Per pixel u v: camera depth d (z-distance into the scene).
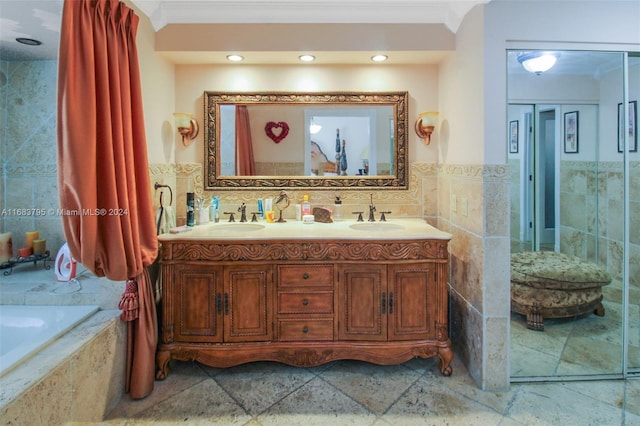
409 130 2.75
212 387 2.09
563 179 2.10
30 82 2.68
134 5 2.14
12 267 2.51
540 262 2.14
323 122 2.75
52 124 2.70
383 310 2.18
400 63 2.69
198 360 2.18
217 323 2.18
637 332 2.27
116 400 1.92
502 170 2.01
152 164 2.34
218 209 2.73
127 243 1.79
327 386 2.11
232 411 1.89
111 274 1.75
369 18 2.39
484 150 2.00
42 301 2.10
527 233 2.12
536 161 2.09
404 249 2.16
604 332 2.20
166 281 2.16
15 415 1.27
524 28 1.98
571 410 1.89
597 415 1.85
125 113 1.83
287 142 2.75
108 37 1.73
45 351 1.57
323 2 2.31
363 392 2.05
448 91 2.52
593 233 2.16
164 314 2.17
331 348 2.19
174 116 2.64
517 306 2.15
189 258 2.16
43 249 2.62
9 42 2.37
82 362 1.64
